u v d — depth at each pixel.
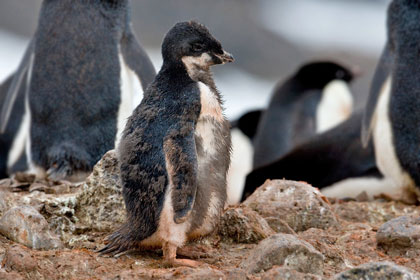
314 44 61.94
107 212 9.79
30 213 9.07
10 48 53.25
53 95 12.13
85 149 12.12
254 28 59.31
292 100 22.25
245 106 47.97
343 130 16.75
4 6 57.03
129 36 12.62
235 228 9.52
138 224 8.26
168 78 8.45
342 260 8.84
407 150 13.16
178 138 7.94
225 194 8.50
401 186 13.54
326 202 10.66
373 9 73.62
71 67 12.13
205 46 8.49
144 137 8.14
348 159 16.39
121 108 12.19
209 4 60.59
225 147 8.41
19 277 7.82
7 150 15.16
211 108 8.23
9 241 9.02
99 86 12.11
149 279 7.89
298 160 16.59
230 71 55.09
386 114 13.40
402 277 7.54
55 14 12.39
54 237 9.13
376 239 9.60
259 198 10.41
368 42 64.81
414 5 13.18
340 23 68.38
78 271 8.30
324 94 22.34
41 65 12.26
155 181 7.98
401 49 13.23
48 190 10.88
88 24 12.27
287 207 10.27
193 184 7.78
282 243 8.23
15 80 13.59
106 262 8.49
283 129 21.56
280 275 7.70
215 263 8.75
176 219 7.66
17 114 14.99
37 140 12.32
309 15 68.44
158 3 58.84
